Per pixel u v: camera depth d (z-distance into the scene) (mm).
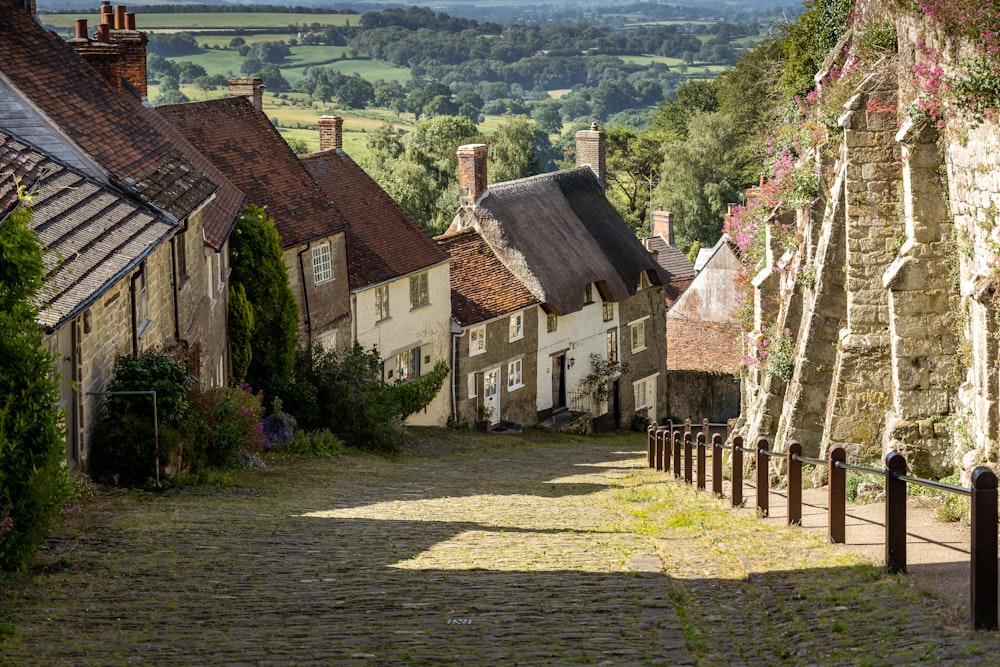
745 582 10969
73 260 16359
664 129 98750
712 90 97312
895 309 16047
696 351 56031
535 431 45500
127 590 10336
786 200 23469
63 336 16031
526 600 10211
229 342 29922
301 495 19031
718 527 14414
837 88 19578
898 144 17703
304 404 30969
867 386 18188
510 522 16312
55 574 10914
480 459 32219
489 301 44375
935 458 16062
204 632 8812
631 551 13141
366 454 30031
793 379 20391
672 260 68188
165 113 34812
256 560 12141
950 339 15961
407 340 40875
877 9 17875
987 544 8031
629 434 49719
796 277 21688
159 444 18219
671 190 83000
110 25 31734
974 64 13414
